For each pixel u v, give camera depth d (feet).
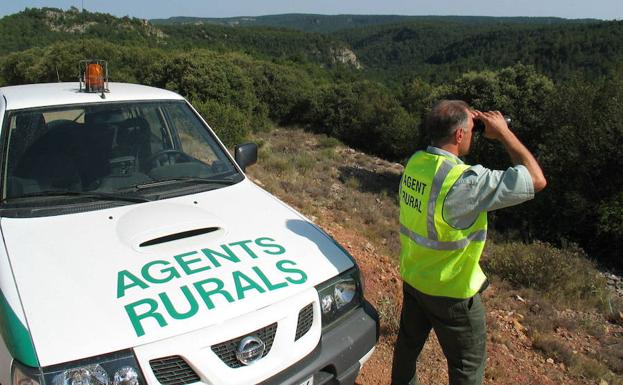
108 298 6.57
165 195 9.62
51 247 7.58
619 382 14.05
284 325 6.89
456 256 7.90
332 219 28.73
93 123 10.43
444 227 7.80
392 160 84.33
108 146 10.21
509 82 59.21
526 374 12.98
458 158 8.32
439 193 7.77
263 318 6.70
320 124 97.25
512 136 8.13
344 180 52.90
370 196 45.32
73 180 9.41
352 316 8.17
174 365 6.14
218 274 7.20
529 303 20.03
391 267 19.02
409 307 9.10
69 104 10.46
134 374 5.93
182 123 11.69
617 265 38.52
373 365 11.45
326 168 56.59
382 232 29.14
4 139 9.39
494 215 46.09
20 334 6.01
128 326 6.19
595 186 42.91
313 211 28.32
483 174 7.58
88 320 6.22
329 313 7.77
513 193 7.45
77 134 10.13
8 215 8.45
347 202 36.70
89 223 8.33
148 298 6.61
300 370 7.02
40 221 8.34
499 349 14.17
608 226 38.22
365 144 89.25
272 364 6.69
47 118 10.08
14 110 9.89
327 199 36.65
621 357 16.21
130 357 5.96
